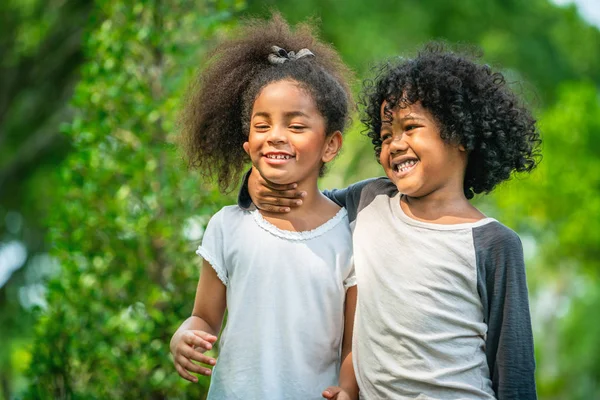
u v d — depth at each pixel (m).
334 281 3.35
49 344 5.05
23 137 13.95
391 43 12.58
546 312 19.66
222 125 3.70
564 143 15.13
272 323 3.30
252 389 3.27
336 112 3.46
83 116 5.40
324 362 3.34
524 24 15.38
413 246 3.23
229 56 3.71
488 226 3.22
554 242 16.09
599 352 19.91
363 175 11.02
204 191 5.02
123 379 5.02
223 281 3.44
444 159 3.26
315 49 3.76
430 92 3.24
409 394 3.15
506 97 3.38
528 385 3.15
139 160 5.04
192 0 5.46
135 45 5.34
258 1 11.34
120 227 5.05
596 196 15.07
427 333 3.15
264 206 3.42
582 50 17.22
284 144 3.31
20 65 12.69
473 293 3.19
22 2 12.31
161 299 4.93
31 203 14.62
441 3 13.70
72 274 5.08
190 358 3.33
